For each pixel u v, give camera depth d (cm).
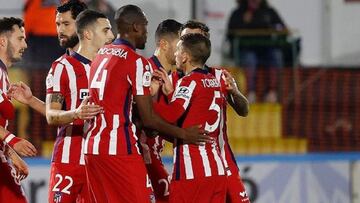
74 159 2491
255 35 4425
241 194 2580
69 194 2505
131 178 2311
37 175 3600
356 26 4591
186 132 2352
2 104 2445
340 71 4484
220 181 2416
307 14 4556
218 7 4438
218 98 2419
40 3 4197
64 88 2456
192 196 2394
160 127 2319
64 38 2523
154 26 4294
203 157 2388
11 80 4109
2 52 2497
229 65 4422
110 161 2305
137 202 2317
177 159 2402
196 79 2381
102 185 2344
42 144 3972
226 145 2572
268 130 4256
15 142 2383
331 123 4369
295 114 4331
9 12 4238
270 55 4422
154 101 2495
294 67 4422
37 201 3594
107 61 2317
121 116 2306
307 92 4403
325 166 3834
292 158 3803
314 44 4559
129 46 2327
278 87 4381
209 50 2416
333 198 3834
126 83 2305
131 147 2317
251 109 4241
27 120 4062
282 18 4534
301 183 3803
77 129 2491
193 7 4331
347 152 3984
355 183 3853
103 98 2303
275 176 3788
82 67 2461
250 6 4434
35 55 4175
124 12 2330
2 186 2470
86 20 2448
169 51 2573
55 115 2355
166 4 4316
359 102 4431
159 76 2450
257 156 3778
